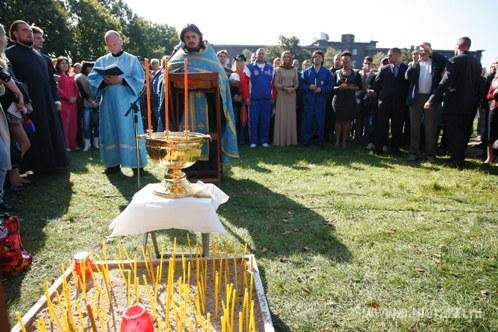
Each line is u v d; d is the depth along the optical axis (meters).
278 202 4.09
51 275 2.56
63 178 5.05
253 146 7.84
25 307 2.20
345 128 7.73
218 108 4.25
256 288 2.08
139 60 4.96
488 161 6.32
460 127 5.79
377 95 6.96
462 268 2.64
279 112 7.91
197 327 1.86
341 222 3.51
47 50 23.25
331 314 2.16
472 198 4.22
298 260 2.76
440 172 5.54
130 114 4.88
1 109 3.51
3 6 20.70
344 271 2.60
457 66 5.50
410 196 4.31
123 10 41.62
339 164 6.15
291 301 2.26
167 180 2.29
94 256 2.82
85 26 28.16
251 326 1.60
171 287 2.00
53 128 5.11
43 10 21.91
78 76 7.27
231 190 4.57
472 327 2.04
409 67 6.36
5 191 4.34
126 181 4.95
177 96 4.23
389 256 2.82
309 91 7.68
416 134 6.40
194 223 2.14
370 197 4.29
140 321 1.57
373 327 2.04
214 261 2.29
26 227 3.36
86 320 1.89
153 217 2.12
